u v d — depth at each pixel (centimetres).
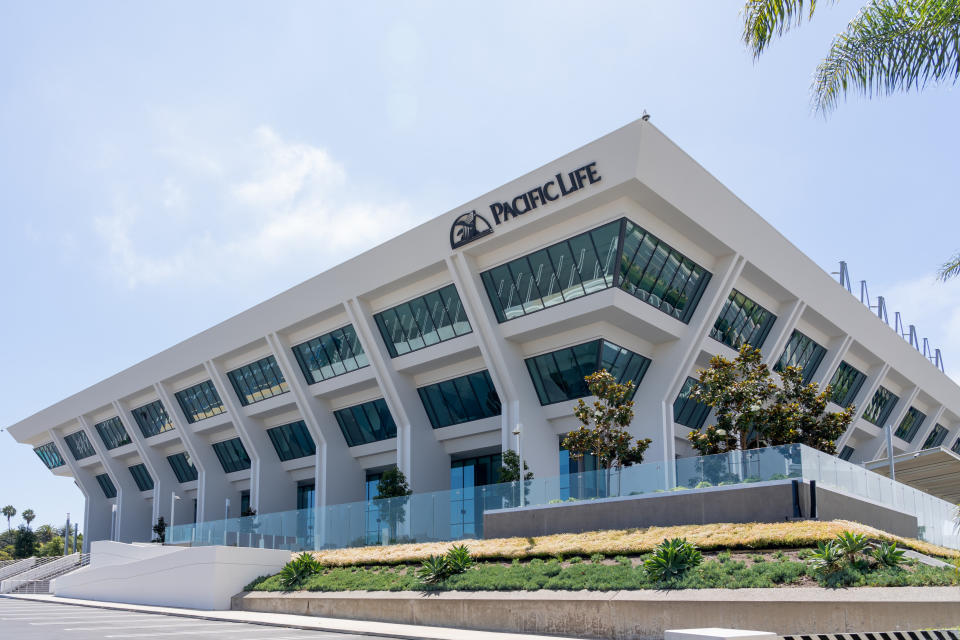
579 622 1920
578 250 3538
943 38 1255
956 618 1493
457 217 3816
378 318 4500
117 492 7419
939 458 3547
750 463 2505
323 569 3008
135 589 3444
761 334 4456
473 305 3922
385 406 4800
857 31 1315
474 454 4644
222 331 5356
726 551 2120
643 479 2762
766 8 1302
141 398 6531
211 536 4312
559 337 3841
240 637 1917
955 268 1684
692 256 3800
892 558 1825
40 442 8219
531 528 2920
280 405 5269
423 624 2253
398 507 3444
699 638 1010
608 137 3194
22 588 4962
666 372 3897
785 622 1639
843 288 4806
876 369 5531
